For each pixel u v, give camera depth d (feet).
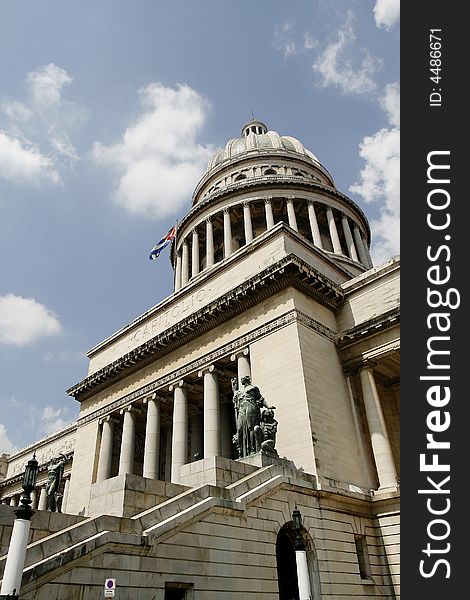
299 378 96.17
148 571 50.39
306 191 209.05
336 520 83.66
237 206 205.16
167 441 146.10
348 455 95.50
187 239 219.61
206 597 55.06
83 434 151.33
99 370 148.36
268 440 82.64
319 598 72.13
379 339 106.73
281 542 74.84
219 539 59.88
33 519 52.70
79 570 44.93
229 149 269.44
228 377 124.16
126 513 56.39
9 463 245.65
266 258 124.16
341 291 117.60
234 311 117.39
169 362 131.13
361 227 220.23
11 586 35.04
